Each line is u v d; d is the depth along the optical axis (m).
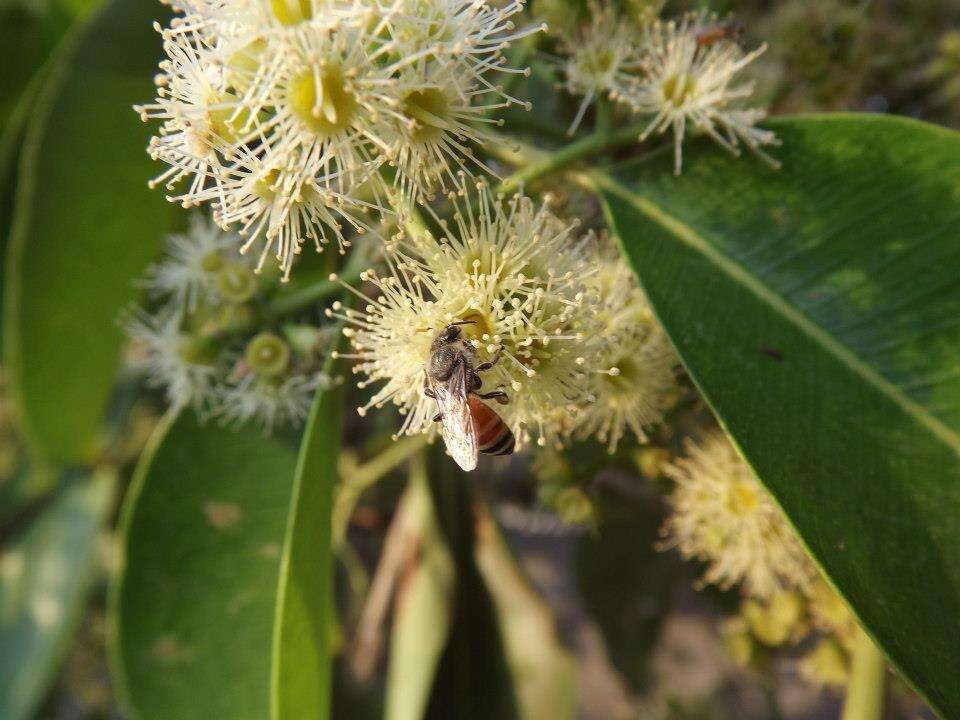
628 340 0.05
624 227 0.05
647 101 0.05
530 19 0.06
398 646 0.08
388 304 0.05
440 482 0.08
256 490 0.06
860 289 0.05
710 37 0.05
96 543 0.09
